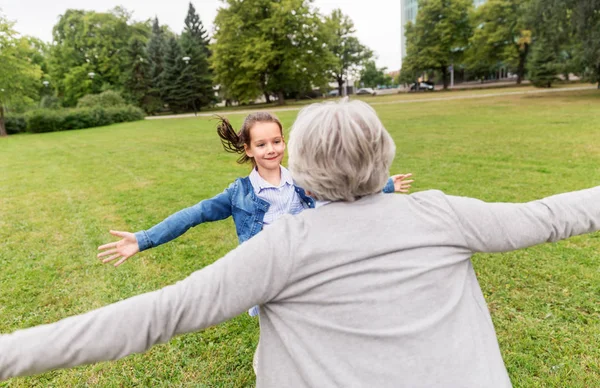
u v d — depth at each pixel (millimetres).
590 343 2613
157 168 9922
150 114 48094
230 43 42062
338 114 987
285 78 43438
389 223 963
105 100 35844
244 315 3154
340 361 872
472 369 888
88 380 2557
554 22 24094
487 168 7520
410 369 860
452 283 958
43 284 3916
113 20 53406
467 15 50281
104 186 8234
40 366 805
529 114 15820
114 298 3617
